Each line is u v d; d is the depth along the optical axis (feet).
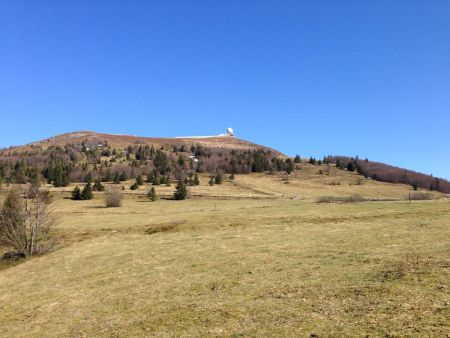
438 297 40.37
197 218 146.92
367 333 33.65
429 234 81.71
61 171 419.54
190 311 46.57
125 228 139.03
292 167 576.20
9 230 114.32
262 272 61.21
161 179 446.19
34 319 54.13
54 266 89.76
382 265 56.75
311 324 37.29
